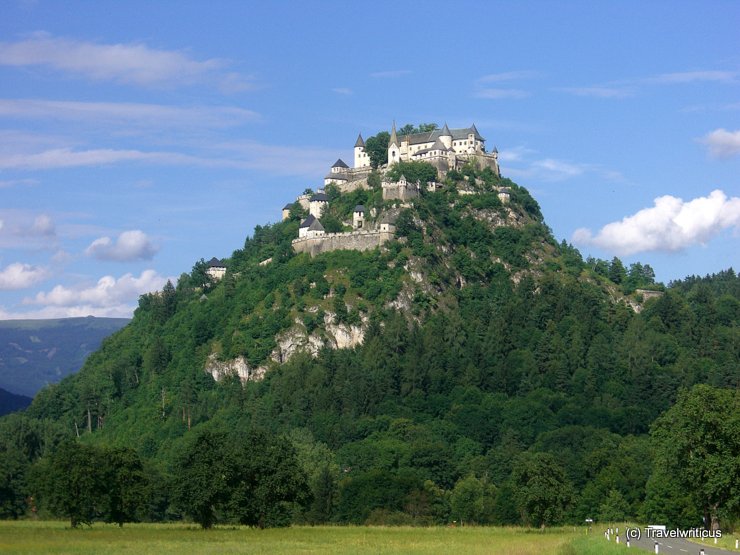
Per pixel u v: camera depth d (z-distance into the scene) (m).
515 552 177.25
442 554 178.88
